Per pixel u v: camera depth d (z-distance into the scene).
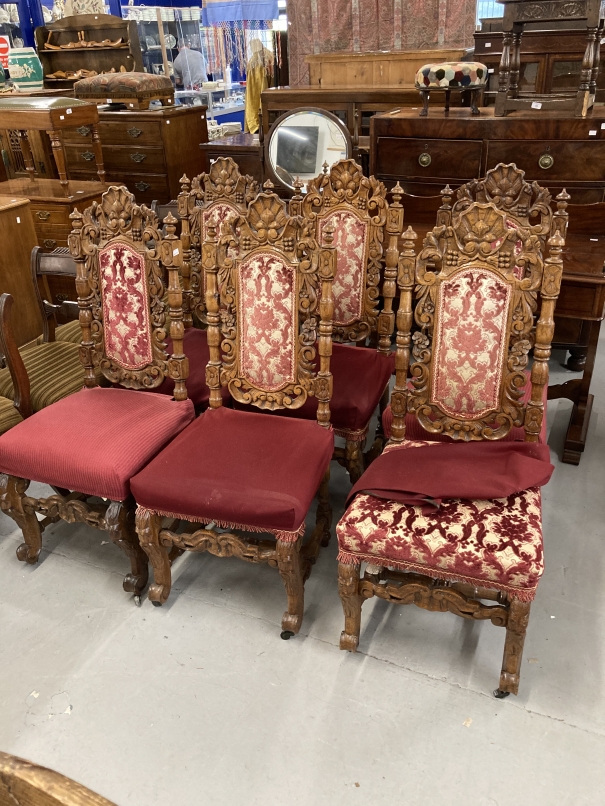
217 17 5.48
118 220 2.25
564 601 2.17
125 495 2.05
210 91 5.62
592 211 3.05
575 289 2.56
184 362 2.34
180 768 1.70
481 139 3.31
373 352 2.70
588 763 1.68
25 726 1.82
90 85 4.65
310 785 1.65
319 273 2.03
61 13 5.43
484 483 1.81
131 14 5.37
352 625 1.97
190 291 3.00
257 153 4.23
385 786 1.64
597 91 3.66
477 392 2.01
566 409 3.27
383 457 2.04
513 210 2.52
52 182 4.42
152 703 1.87
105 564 2.42
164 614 2.18
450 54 3.92
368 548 1.80
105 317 2.39
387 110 3.96
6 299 2.27
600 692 1.87
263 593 2.26
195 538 2.05
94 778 1.68
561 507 2.61
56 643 2.08
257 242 2.09
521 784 1.64
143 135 4.64
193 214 2.90
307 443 2.10
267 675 1.95
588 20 2.96
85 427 2.19
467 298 1.93
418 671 1.95
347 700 1.87
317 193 2.59
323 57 4.23
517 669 1.82
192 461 2.04
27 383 2.43
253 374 2.24
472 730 1.77
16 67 5.00
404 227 3.40
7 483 2.24
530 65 3.57
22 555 2.39
